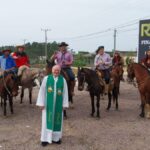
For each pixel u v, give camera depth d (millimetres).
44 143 10359
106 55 15703
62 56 15164
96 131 12195
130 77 15297
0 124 13312
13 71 15258
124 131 12234
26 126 12953
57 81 10234
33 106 17469
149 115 14742
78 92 23594
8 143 10617
